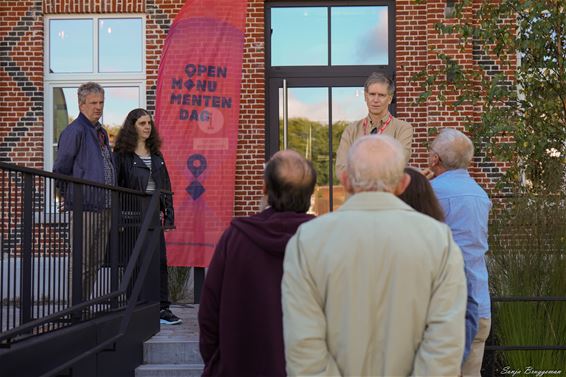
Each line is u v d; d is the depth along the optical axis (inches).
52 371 165.2
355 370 91.9
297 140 410.3
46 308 188.5
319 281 93.4
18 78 405.7
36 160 403.5
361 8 412.5
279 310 118.2
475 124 291.4
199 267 349.7
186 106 364.8
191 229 354.6
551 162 262.2
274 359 117.3
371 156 97.0
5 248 165.2
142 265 241.8
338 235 93.9
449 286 93.0
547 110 279.6
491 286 241.4
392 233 93.2
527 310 229.6
